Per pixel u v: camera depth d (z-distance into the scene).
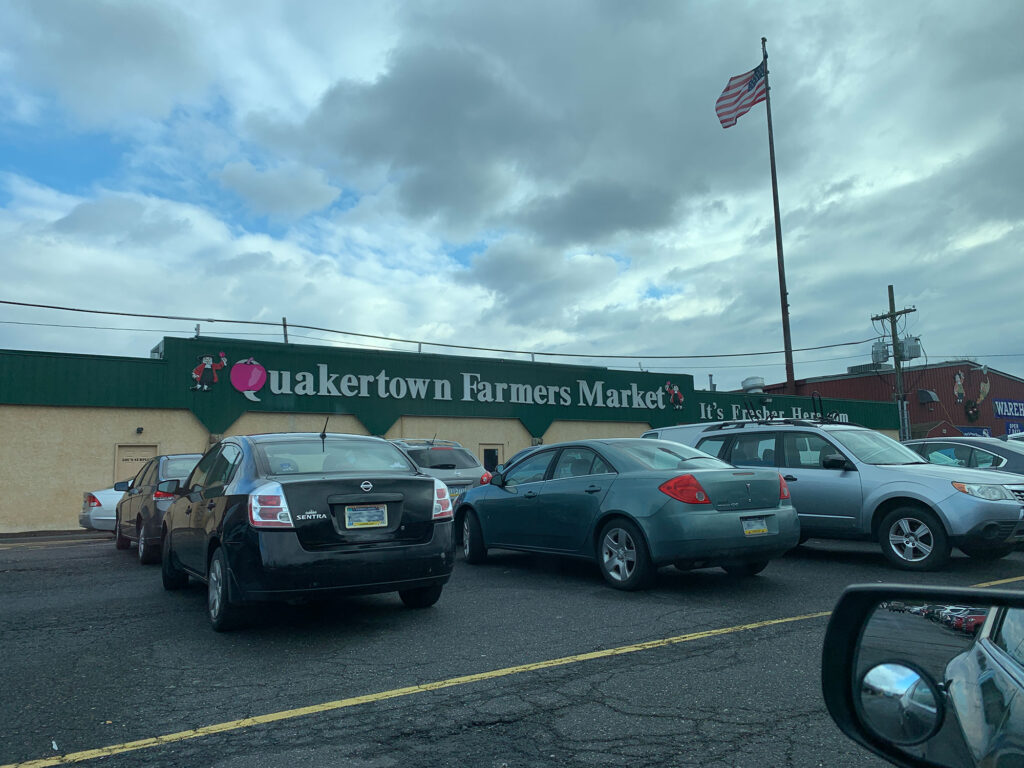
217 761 3.50
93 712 4.20
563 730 3.82
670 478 7.15
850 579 8.09
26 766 3.47
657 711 4.07
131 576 9.11
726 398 33.06
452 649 5.40
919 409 45.34
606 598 7.12
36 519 18.73
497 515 9.13
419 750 3.59
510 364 26.88
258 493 5.62
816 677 4.62
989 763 1.46
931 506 8.41
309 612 6.70
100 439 19.72
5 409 18.69
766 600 6.97
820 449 9.61
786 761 3.40
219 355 21.39
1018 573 8.38
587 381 28.80
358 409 23.47
